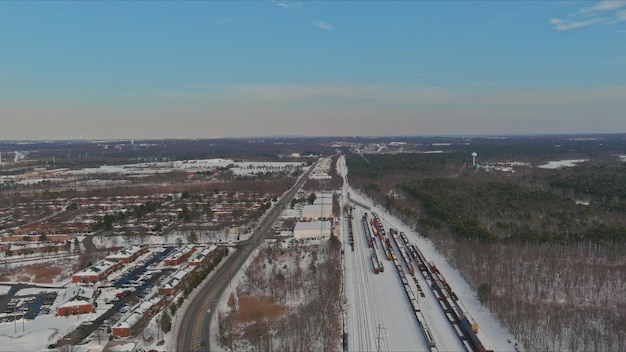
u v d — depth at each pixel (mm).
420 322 128625
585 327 120688
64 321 135750
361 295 152250
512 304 134750
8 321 136000
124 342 118562
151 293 152125
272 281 160750
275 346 115438
